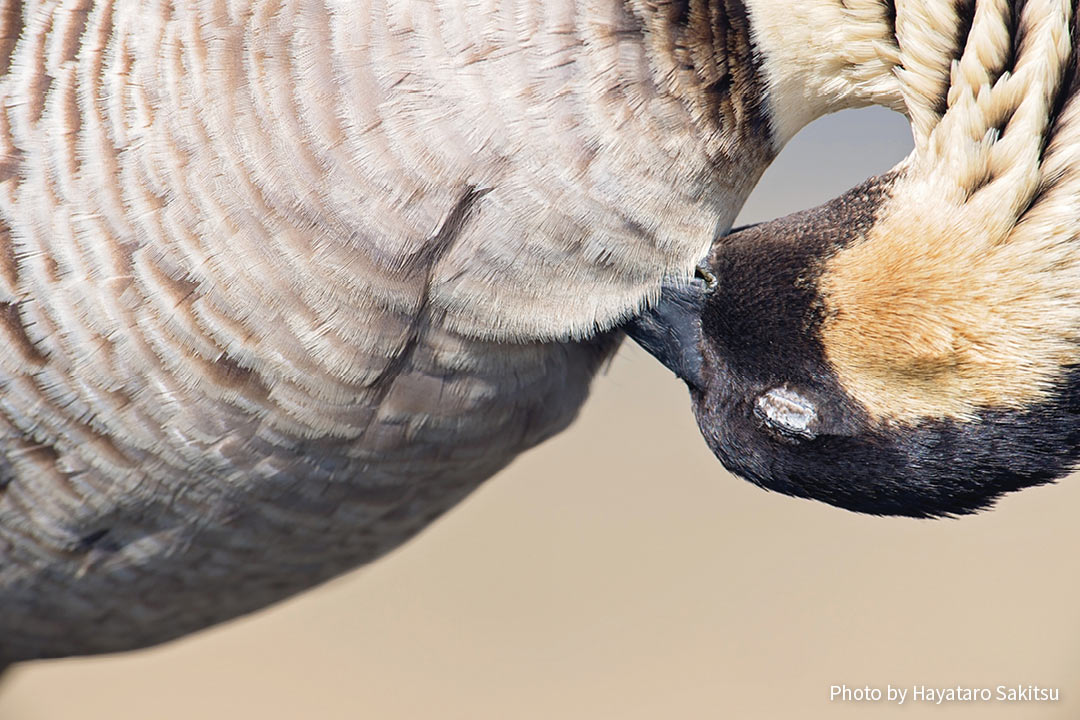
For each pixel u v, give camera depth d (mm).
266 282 3152
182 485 3180
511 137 3143
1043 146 3127
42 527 3188
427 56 3141
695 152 3150
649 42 3141
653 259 3158
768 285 3158
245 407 3166
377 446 3182
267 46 3143
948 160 3137
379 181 3145
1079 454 3133
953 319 3135
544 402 3201
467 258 3154
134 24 3146
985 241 3133
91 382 3162
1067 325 3125
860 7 3141
